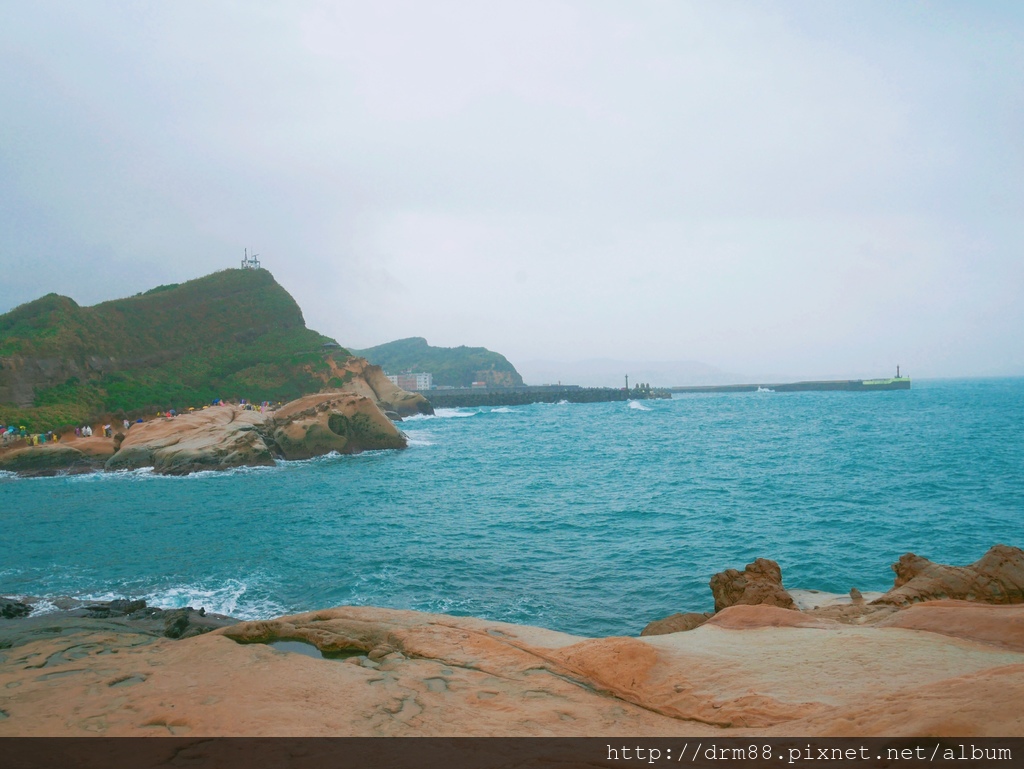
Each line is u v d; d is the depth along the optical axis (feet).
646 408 484.33
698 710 20.62
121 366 287.07
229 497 116.47
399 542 76.95
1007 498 98.63
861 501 97.96
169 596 58.59
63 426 209.05
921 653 25.26
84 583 63.46
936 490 106.63
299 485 130.11
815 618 33.53
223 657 25.93
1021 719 13.24
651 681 23.72
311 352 352.28
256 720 19.26
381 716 19.99
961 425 244.01
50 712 20.07
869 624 32.89
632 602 54.54
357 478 138.41
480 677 24.20
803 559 66.39
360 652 30.73
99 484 139.44
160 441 165.07
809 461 148.05
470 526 85.61
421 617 33.40
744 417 336.49
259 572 65.62
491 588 58.70
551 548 72.90
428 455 183.52
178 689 22.17
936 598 38.27
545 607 53.42
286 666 24.76
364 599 56.34
